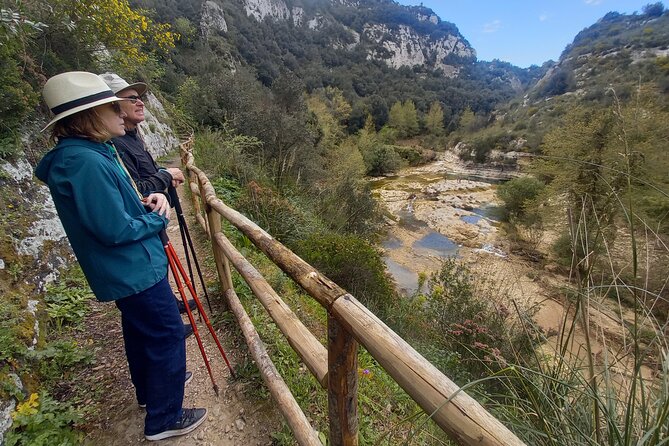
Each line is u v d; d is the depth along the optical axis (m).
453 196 24.19
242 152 9.23
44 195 3.08
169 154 10.38
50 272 2.61
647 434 0.77
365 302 4.57
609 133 9.56
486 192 25.81
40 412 1.59
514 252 13.71
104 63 6.06
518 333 2.67
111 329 2.36
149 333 1.38
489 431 0.52
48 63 4.21
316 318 3.23
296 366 2.14
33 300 2.25
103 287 1.20
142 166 1.95
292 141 10.85
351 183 10.73
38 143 3.52
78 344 2.17
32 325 2.02
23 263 2.39
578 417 1.16
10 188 2.76
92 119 1.13
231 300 2.43
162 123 11.70
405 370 0.66
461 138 49.00
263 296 1.72
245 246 4.18
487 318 3.87
